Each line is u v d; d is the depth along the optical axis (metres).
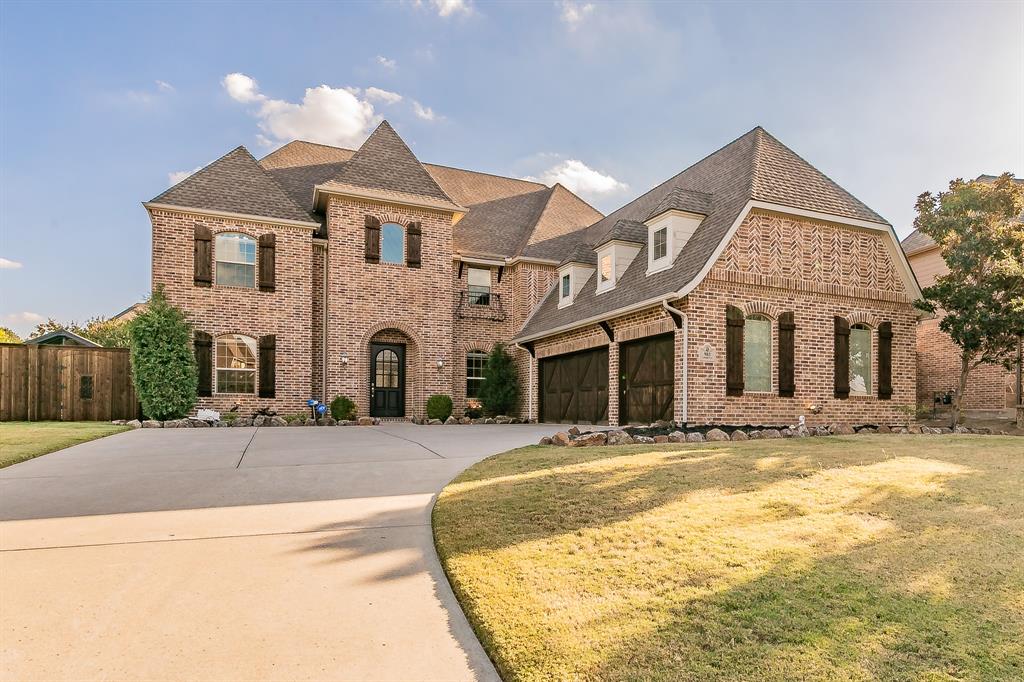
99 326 31.05
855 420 13.90
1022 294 13.21
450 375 18.97
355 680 2.49
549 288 20.78
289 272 17.44
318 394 17.88
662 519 4.45
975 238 13.36
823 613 2.85
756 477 5.68
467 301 20.25
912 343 14.80
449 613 3.21
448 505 5.36
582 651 2.59
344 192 17.69
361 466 7.81
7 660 2.62
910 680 2.27
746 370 12.99
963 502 4.72
